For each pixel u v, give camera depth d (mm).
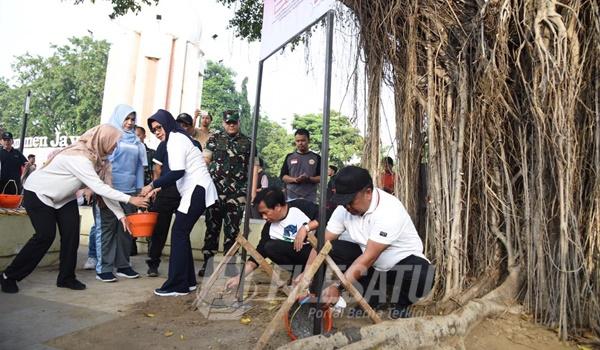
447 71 3979
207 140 5781
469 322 2953
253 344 2760
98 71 39219
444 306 3311
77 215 4062
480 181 3895
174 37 18234
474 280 3783
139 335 2891
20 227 4633
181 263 3883
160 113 4246
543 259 3381
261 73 3812
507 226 3738
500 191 3805
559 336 3070
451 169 3854
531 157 3576
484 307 3195
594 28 3209
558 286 3244
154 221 4098
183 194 3947
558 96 3180
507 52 3518
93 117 39500
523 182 3631
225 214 5023
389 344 2488
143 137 6473
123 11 8383
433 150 3910
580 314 3184
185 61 18531
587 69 3297
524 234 3645
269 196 3561
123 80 17719
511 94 3727
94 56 39938
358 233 3160
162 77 17750
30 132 41656
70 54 39812
